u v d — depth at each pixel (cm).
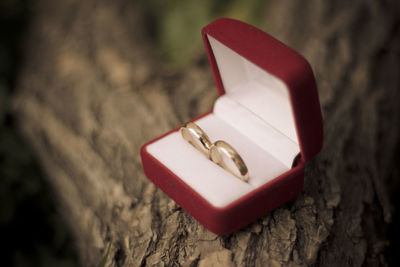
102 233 43
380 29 54
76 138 49
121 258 41
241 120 42
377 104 49
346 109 48
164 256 39
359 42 53
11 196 54
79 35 57
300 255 39
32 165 55
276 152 40
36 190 54
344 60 51
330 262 39
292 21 55
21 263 52
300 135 38
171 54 57
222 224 38
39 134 52
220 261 38
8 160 55
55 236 53
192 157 40
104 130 48
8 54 64
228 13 60
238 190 38
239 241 39
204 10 60
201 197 38
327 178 43
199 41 58
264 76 40
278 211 40
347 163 45
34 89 54
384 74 51
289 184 39
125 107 49
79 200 47
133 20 60
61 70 54
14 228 53
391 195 47
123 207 43
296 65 37
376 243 42
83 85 52
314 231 40
